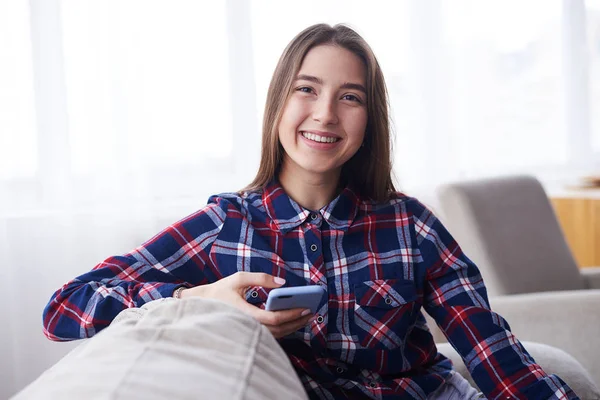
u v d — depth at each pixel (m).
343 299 1.23
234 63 2.61
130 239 2.48
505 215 2.30
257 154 2.65
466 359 1.26
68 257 2.42
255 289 1.22
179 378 0.59
